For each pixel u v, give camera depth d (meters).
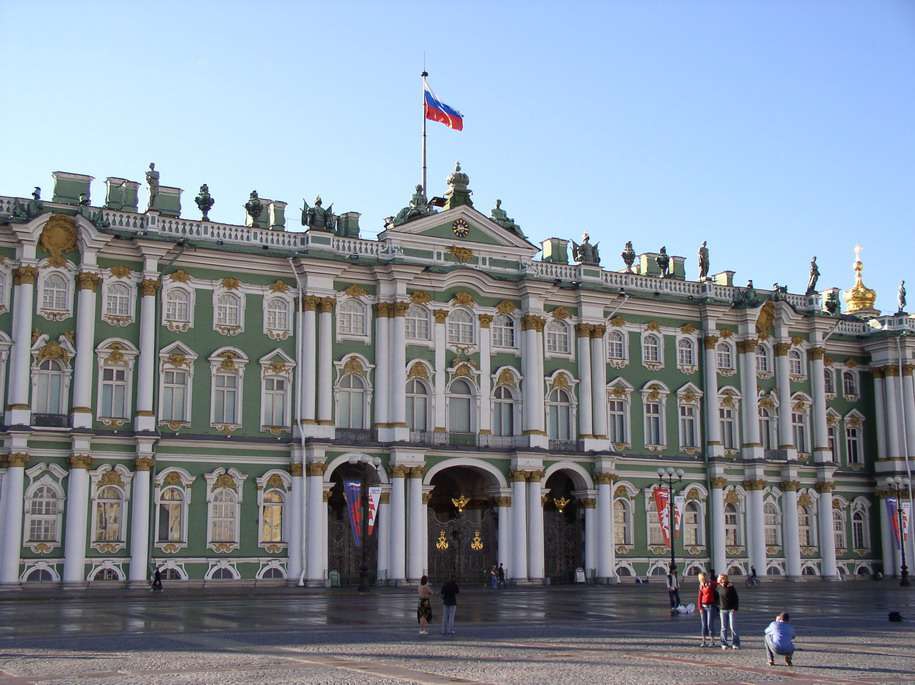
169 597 57.72
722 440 84.06
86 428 63.56
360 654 31.20
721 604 33.81
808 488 86.94
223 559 67.00
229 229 69.62
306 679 25.91
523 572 73.62
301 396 69.75
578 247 80.88
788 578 84.25
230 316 69.38
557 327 79.00
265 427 69.25
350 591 64.50
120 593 60.31
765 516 84.81
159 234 67.38
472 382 75.25
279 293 70.62
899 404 91.44
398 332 72.38
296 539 68.25
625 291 81.25
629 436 80.75
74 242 65.12
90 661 29.11
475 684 25.38
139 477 64.94
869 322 94.44
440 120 78.12
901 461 90.56
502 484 74.50
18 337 63.03
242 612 47.09
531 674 27.20
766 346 86.50
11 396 62.66
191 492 66.81
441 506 79.56
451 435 74.00
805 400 88.12
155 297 66.81
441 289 74.81
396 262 72.12
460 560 73.88
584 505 77.69
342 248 72.38
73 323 64.69
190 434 67.00
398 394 71.94
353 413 71.75
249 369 69.31
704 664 29.55
